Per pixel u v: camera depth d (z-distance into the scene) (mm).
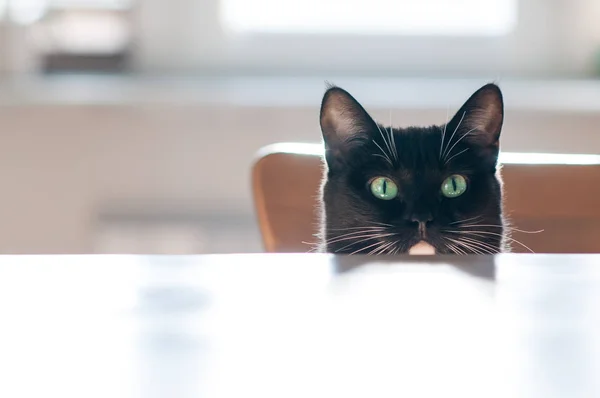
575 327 551
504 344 524
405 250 774
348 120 804
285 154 829
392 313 565
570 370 479
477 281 602
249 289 595
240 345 526
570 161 830
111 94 1202
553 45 1311
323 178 818
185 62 1317
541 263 630
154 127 1220
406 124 1188
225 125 1217
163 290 595
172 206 1237
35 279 615
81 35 1279
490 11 1315
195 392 453
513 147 1210
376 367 487
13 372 486
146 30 1308
